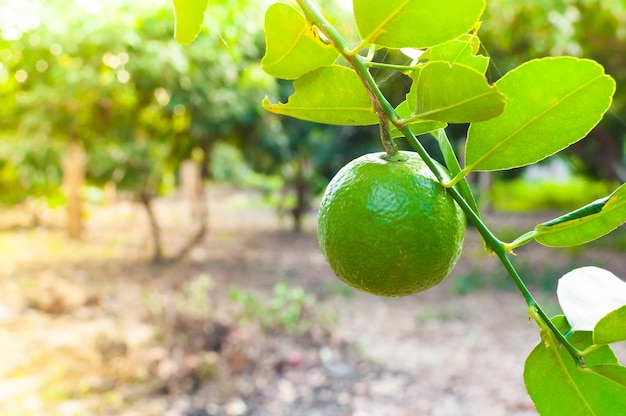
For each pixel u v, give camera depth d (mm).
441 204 904
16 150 10938
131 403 5367
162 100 8547
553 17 6656
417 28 780
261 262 11781
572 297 952
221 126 9195
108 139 10117
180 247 13414
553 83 829
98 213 20031
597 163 11570
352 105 922
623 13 7277
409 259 892
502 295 9109
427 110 787
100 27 6332
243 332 6469
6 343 6715
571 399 909
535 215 18688
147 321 7391
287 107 934
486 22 6840
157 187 11844
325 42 866
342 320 7926
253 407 5422
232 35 4039
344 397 5680
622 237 13758
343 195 923
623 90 9430
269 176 14523
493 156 874
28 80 8195
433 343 7062
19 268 11047
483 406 5496
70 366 6023
